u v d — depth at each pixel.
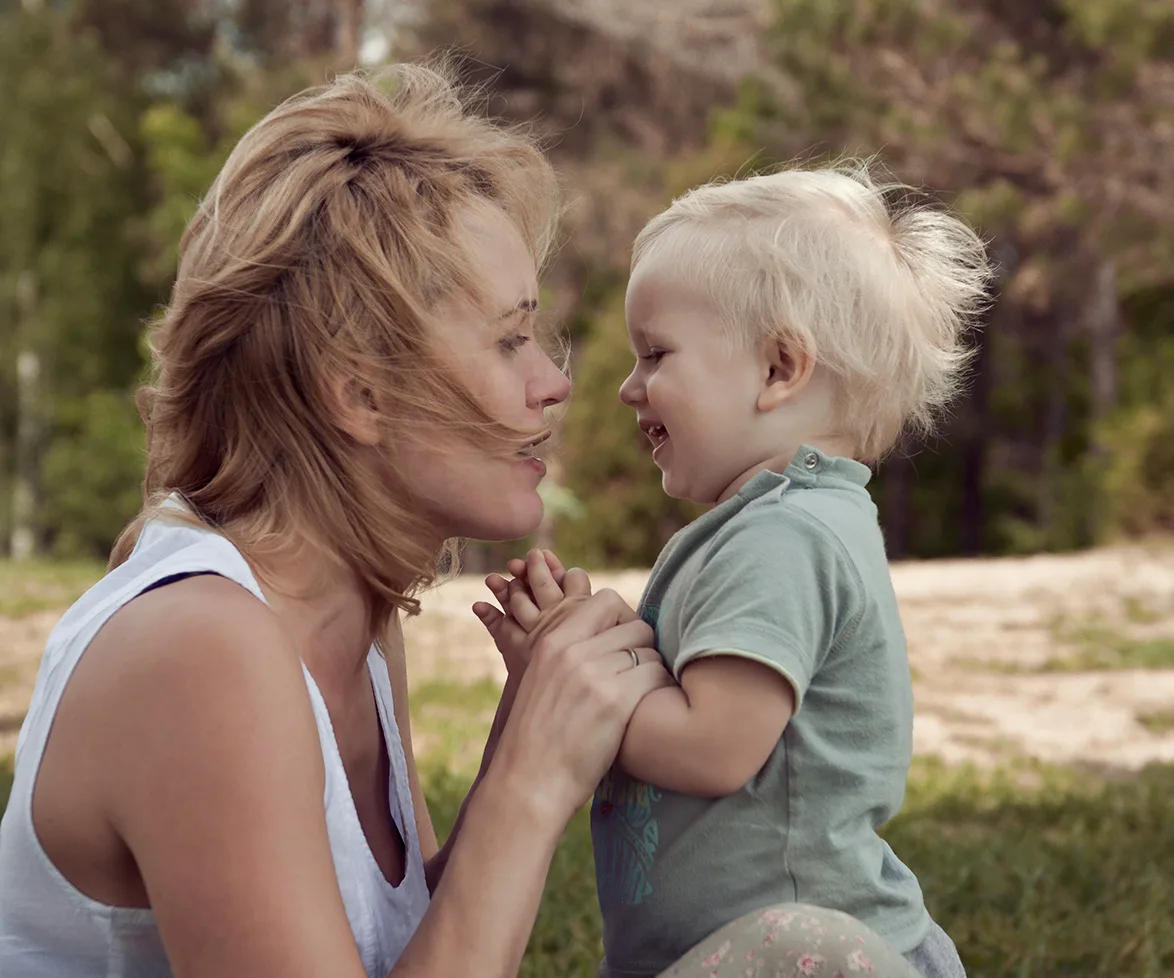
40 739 1.52
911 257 2.19
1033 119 15.45
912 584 13.09
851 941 1.63
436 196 1.73
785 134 18.19
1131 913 3.88
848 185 2.20
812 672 1.81
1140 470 19.84
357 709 1.87
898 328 2.09
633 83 26.42
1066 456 28.02
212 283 1.67
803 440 2.06
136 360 26.48
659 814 1.88
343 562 1.74
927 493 28.59
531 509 1.80
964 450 27.16
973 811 5.46
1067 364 27.39
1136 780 6.25
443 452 1.72
